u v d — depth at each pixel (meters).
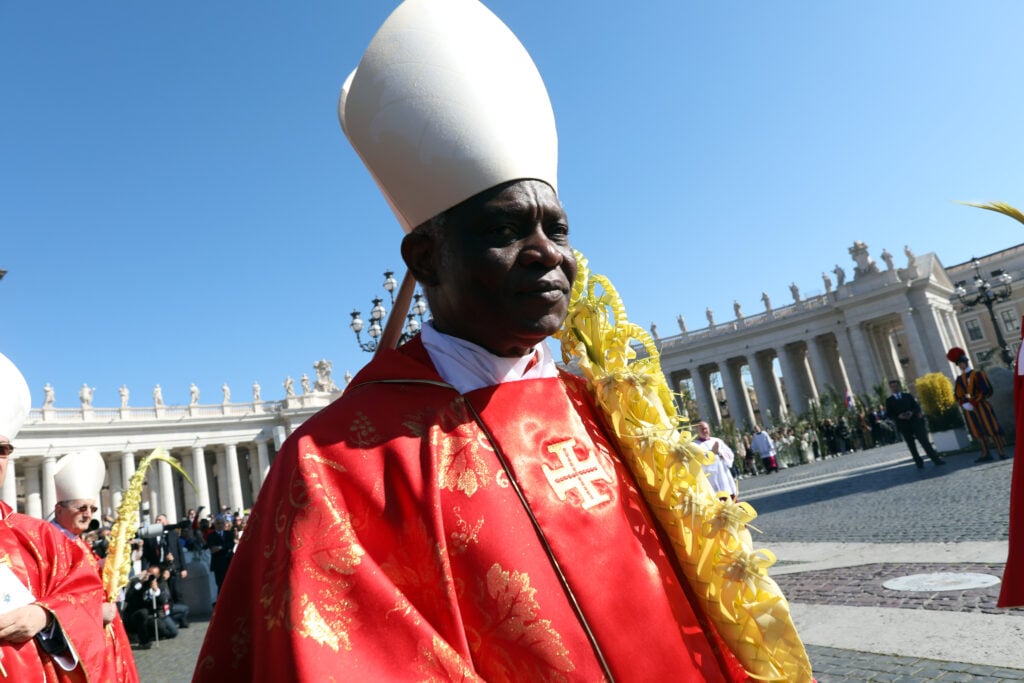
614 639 1.14
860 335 61.03
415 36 1.34
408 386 1.32
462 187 1.27
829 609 5.98
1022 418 4.00
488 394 1.35
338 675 0.93
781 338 65.25
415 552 1.11
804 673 1.29
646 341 1.61
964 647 4.45
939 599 5.66
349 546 1.04
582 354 1.68
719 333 68.81
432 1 1.39
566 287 1.32
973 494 11.39
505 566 1.13
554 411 1.41
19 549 3.24
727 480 9.22
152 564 14.02
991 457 16.08
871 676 4.28
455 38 1.33
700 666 1.24
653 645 1.19
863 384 60.28
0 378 3.40
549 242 1.28
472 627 1.10
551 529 1.21
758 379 66.31
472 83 1.29
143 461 4.58
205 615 15.88
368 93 1.37
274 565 1.03
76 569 3.34
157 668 10.40
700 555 1.38
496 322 1.30
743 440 38.72
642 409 1.53
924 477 15.39
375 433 1.21
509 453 1.27
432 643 0.99
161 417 63.66
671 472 1.42
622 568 1.24
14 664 2.94
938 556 7.32
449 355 1.39
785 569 8.16
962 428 20.53
